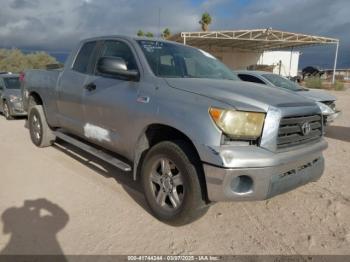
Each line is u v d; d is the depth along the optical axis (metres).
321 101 8.47
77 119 4.95
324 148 3.67
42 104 6.20
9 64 44.44
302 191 4.48
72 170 5.02
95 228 3.35
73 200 3.96
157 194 3.57
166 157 3.36
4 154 5.86
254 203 4.08
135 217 3.60
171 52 4.32
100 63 3.90
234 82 3.89
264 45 38.31
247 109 2.95
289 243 3.23
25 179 4.60
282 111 3.05
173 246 3.10
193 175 3.13
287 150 3.15
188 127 3.09
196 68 4.33
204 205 3.22
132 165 4.28
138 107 3.66
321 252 3.09
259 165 2.90
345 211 3.92
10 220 3.44
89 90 4.51
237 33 30.05
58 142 6.69
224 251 3.06
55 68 6.08
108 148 4.38
